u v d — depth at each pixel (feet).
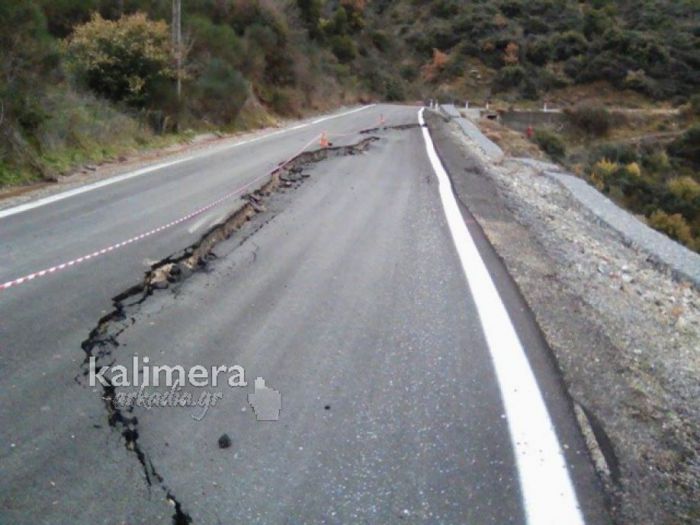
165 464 7.88
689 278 20.36
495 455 8.22
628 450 8.50
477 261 17.49
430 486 7.55
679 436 9.08
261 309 13.23
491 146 50.03
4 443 8.17
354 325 12.51
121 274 15.01
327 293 14.34
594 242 23.34
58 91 35.14
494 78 165.48
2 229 18.69
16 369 10.12
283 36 88.12
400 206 24.80
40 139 30.12
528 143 66.03
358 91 132.77
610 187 70.13
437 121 78.59
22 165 27.40
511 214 25.09
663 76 153.58
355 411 9.24
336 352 11.22
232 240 19.02
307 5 126.62
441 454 8.21
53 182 27.37
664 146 114.42
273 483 7.55
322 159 38.70
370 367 10.68
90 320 12.25
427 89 166.71
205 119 54.19
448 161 39.78
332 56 129.39
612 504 7.34
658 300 17.62
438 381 10.25
